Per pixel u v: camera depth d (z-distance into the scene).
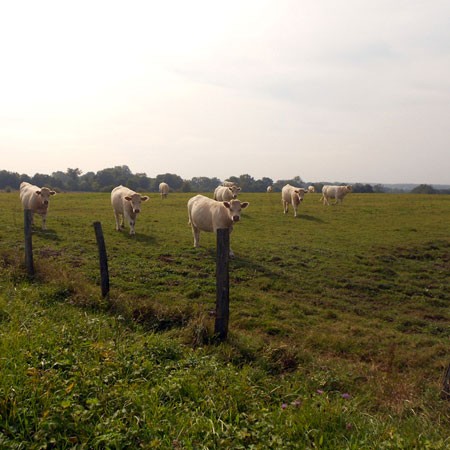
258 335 8.11
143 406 3.92
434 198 37.69
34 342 5.08
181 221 22.42
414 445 3.66
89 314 7.18
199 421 3.76
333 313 10.26
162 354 5.59
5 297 7.30
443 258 17.02
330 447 3.55
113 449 3.33
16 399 3.65
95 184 129.88
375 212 27.89
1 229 15.96
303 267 14.26
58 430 3.46
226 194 25.53
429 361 7.75
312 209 29.02
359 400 5.12
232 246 16.39
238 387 4.57
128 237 16.50
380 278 13.77
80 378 4.30
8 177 140.12
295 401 4.58
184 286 11.05
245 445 3.58
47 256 12.45
